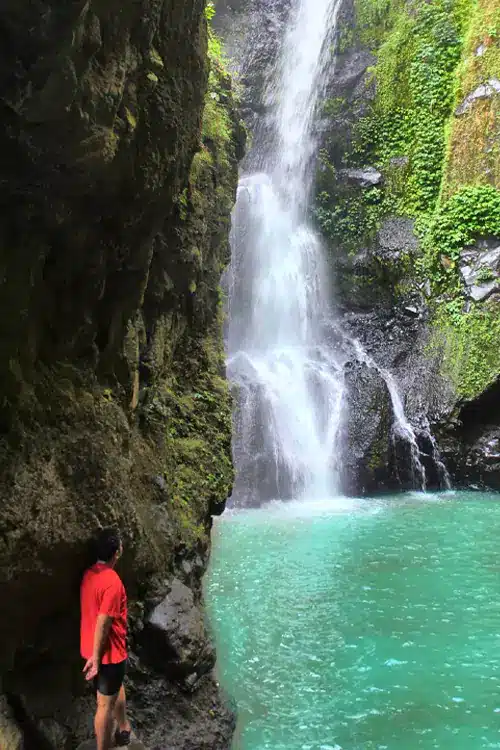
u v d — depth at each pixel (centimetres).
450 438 1580
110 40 328
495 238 1677
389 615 795
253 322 1883
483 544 1082
